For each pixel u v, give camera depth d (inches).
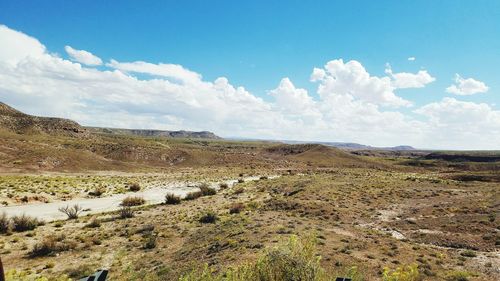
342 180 2797.7
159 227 1475.1
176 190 2795.3
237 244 949.2
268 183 2805.1
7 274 581.6
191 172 4347.9
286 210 1717.5
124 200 2175.2
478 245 1090.1
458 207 1673.2
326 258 762.8
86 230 1464.1
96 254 1127.6
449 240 1152.2
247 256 793.6
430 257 888.9
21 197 2085.4
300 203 1786.4
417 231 1290.6
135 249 1170.6
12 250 1176.2
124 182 3161.9
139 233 1389.0
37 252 1139.9
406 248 948.0
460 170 5526.6
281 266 307.0
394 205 1780.3
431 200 1905.8
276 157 6441.9
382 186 2397.9
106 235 1355.8
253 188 2630.4
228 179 3511.3
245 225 1246.9
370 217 1535.4
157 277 800.9
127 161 5032.0
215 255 885.8
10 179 2709.2
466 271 770.2
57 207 1996.8
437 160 7298.2
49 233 1417.3
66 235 1374.3
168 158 5408.5
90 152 4680.1
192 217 1678.2
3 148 3811.5
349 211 1633.9
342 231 1133.7
